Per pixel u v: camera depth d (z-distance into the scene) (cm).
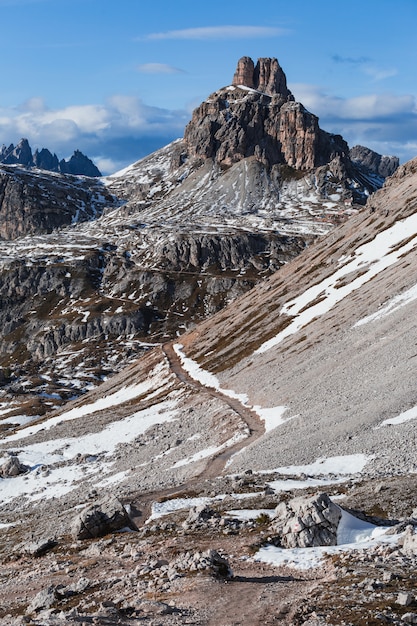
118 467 11756
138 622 2822
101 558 4522
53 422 18600
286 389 11631
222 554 3962
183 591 3209
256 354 15612
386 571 3017
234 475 7156
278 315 17888
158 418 14212
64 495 11106
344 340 12556
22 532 7788
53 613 3253
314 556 3641
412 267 14400
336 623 2489
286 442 8344
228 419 11244
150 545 4572
